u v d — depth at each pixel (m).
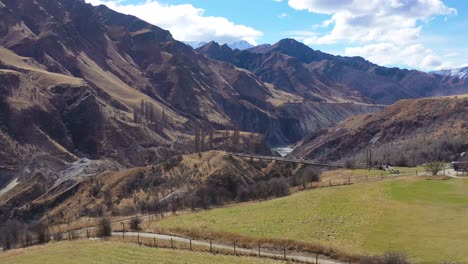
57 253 78.19
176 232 88.69
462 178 107.44
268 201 108.81
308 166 188.12
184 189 165.25
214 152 199.88
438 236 66.00
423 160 183.12
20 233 120.69
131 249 76.50
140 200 167.75
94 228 107.94
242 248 74.94
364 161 195.38
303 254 68.56
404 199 88.56
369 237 69.56
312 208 91.31
